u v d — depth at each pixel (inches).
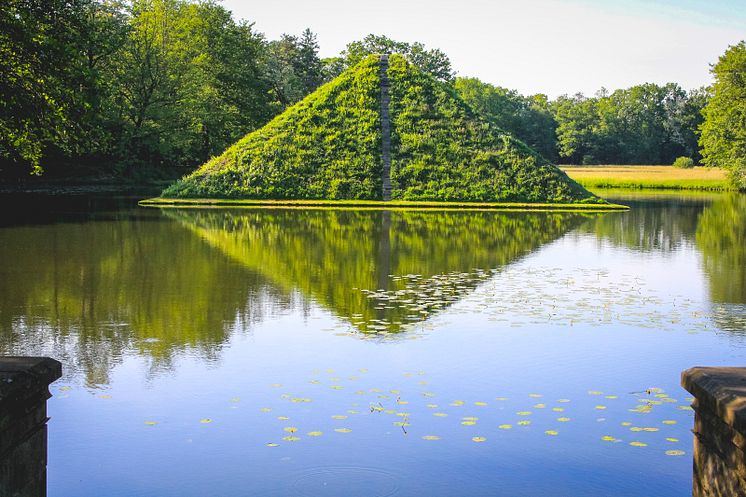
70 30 965.2
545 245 937.5
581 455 286.4
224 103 2539.4
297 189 1692.9
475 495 253.0
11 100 822.5
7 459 146.9
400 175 1731.1
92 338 449.4
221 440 299.4
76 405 337.4
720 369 156.0
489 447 293.3
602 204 1647.4
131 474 270.1
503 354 424.2
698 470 154.7
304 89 3216.0
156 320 495.5
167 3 2169.0
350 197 1681.8
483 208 1544.0
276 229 1082.1
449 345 442.0
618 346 445.1
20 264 720.3
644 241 1002.1
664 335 473.7
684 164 3855.8
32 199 1571.1
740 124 2412.6
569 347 441.4
